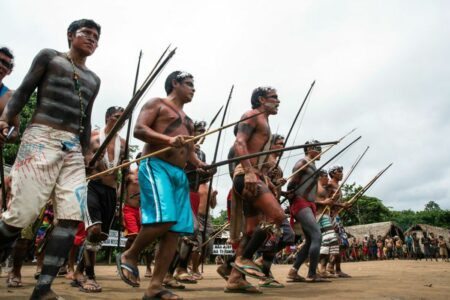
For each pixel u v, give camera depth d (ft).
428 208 347.36
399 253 96.78
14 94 9.68
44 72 9.89
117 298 11.75
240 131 13.94
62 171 9.75
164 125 11.56
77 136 10.17
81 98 10.26
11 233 9.36
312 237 18.29
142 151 11.90
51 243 9.30
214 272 31.17
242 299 11.53
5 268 23.34
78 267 15.56
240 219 14.08
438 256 88.58
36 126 9.60
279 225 13.21
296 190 18.74
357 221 188.55
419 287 15.31
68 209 9.48
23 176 9.25
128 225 19.67
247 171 13.29
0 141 9.56
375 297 11.86
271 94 14.37
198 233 19.83
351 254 91.61
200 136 10.93
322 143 13.20
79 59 10.59
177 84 12.14
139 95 11.02
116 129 11.16
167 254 11.00
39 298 8.95
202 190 22.47
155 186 10.85
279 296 12.27
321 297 11.96
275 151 12.82
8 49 12.07
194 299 11.47
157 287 10.85
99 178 15.51
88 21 10.51
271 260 15.87
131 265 10.89
